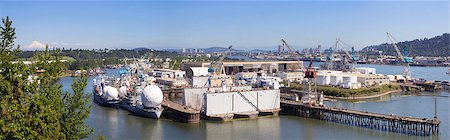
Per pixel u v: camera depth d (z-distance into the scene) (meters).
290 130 94.94
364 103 147.12
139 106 116.44
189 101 114.81
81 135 36.41
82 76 37.91
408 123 91.06
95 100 147.75
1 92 29.86
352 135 89.19
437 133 87.31
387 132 92.19
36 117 29.33
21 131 28.31
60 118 34.78
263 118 111.12
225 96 108.94
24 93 31.02
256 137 87.62
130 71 199.12
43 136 29.73
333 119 109.12
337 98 163.38
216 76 165.38
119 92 135.50
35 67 33.25
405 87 196.75
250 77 197.75
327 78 190.62
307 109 114.06
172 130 93.94
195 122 103.19
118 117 110.94
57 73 34.50
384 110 126.94
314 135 88.94
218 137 87.31
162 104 116.88
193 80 157.88
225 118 105.88
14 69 30.94
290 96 135.88
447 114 116.75
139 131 92.56
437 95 172.50
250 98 113.69
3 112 28.44
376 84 192.50
